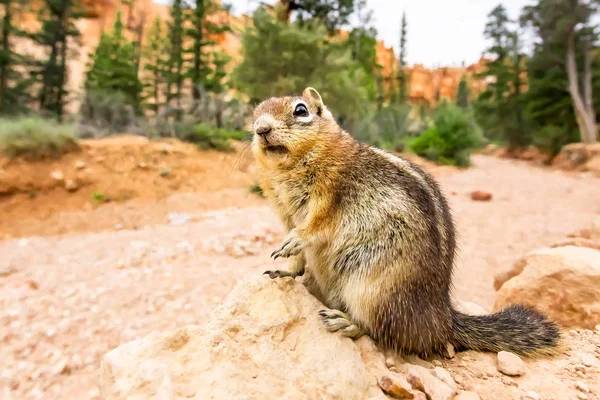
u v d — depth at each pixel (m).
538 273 0.26
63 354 0.29
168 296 0.39
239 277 0.43
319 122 0.18
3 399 0.24
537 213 0.76
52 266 0.47
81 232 0.65
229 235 0.58
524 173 1.46
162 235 0.62
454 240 0.20
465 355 0.18
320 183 0.18
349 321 0.17
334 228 0.18
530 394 0.15
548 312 0.25
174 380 0.13
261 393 0.13
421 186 0.18
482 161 1.99
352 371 0.14
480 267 0.49
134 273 0.44
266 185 0.20
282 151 0.18
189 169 0.96
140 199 0.81
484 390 0.15
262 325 0.16
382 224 0.17
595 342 0.20
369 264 0.17
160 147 1.01
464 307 0.26
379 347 0.17
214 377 0.13
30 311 0.35
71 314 0.35
